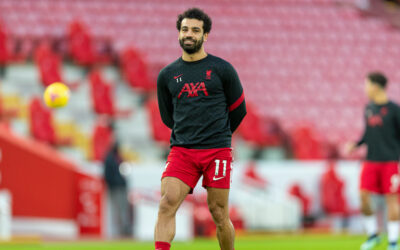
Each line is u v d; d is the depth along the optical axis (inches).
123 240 1692.9
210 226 1891.0
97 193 1854.1
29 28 2915.8
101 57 2741.1
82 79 2659.9
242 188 2032.5
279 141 2571.4
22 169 1760.6
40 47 2527.1
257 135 2527.1
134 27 3157.0
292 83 3110.2
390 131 1164.5
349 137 2817.4
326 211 2181.3
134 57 2733.8
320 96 3073.3
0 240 1514.5
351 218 2201.0
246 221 1964.8
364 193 1195.9
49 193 1815.9
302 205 2134.6
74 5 3174.2
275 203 1987.0
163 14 3272.6
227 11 3457.2
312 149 2487.7
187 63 638.5
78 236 1849.2
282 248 1318.9
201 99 629.3
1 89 2377.0
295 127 2827.3
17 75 2518.5
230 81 633.6
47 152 1873.8
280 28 3430.1
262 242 1542.8
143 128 2491.4
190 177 631.8
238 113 655.8
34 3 3095.5
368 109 1184.2
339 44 3430.1
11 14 2999.5
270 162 2518.5
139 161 2345.0
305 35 3425.2
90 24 3110.2
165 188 625.9
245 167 2117.4
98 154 2198.6
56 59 2480.3
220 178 628.1
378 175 1184.8
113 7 3225.9
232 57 3223.4
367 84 1178.0
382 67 3380.9
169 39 3129.9
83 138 2345.0
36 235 1688.0
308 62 3265.3
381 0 3636.8
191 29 621.6
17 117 2242.9
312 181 2209.6
